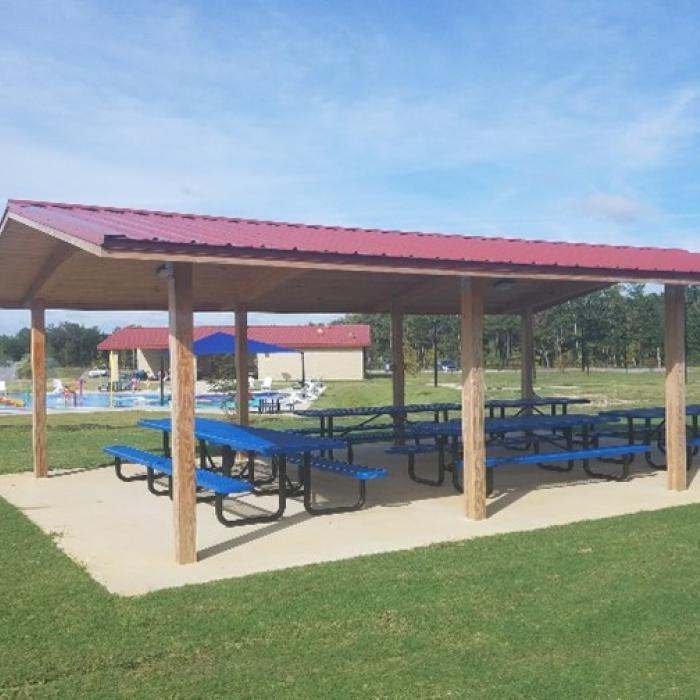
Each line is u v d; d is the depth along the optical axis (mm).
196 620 5113
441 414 21453
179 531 6531
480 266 7418
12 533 7688
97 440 16375
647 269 8477
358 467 8805
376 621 5066
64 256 8672
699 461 12172
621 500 9047
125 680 4266
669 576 5895
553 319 65562
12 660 4535
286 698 4020
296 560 6609
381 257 6867
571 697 3996
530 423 10781
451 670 4328
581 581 5805
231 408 26469
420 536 7402
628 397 28234
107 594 5680
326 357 51469
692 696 3980
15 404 31266
